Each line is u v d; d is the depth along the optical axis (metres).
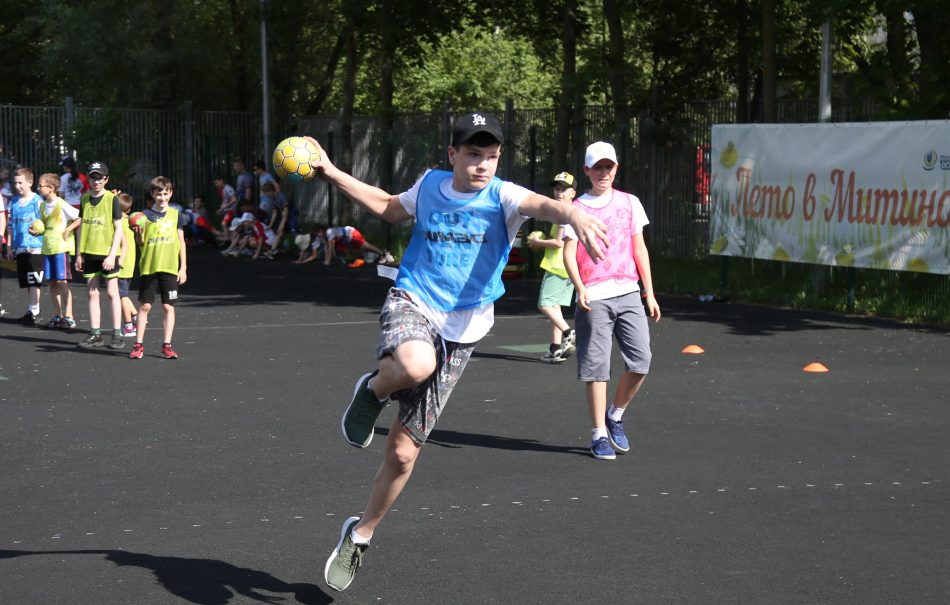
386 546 5.70
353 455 7.71
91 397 9.83
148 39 35.31
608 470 7.31
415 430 4.93
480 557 5.53
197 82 36.19
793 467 7.38
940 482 6.99
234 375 10.99
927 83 17.28
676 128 22.20
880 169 15.79
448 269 4.93
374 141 30.81
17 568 5.33
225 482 6.97
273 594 5.02
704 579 5.20
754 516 6.24
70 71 36.53
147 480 7.02
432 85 44.44
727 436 8.33
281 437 8.27
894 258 15.64
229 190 30.12
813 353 12.42
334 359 12.00
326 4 34.25
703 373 11.09
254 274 22.31
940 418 8.99
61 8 35.72
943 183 14.98
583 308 7.62
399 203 5.09
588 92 21.86
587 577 5.23
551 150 24.42
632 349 7.74
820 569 5.35
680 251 22.36
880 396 9.92
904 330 14.39
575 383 10.60
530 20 25.70
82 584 5.12
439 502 6.52
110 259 12.53
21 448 7.88
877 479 7.07
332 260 25.55
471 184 4.90
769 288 17.89
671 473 7.23
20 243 14.77
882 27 21.80
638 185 23.03
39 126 30.80
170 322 12.10
